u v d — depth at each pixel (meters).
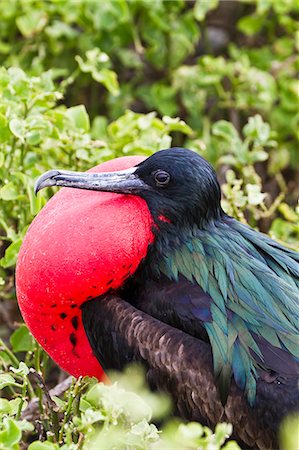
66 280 8.20
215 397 7.92
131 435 7.39
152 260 8.48
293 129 13.34
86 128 10.38
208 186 8.52
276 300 8.30
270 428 7.83
